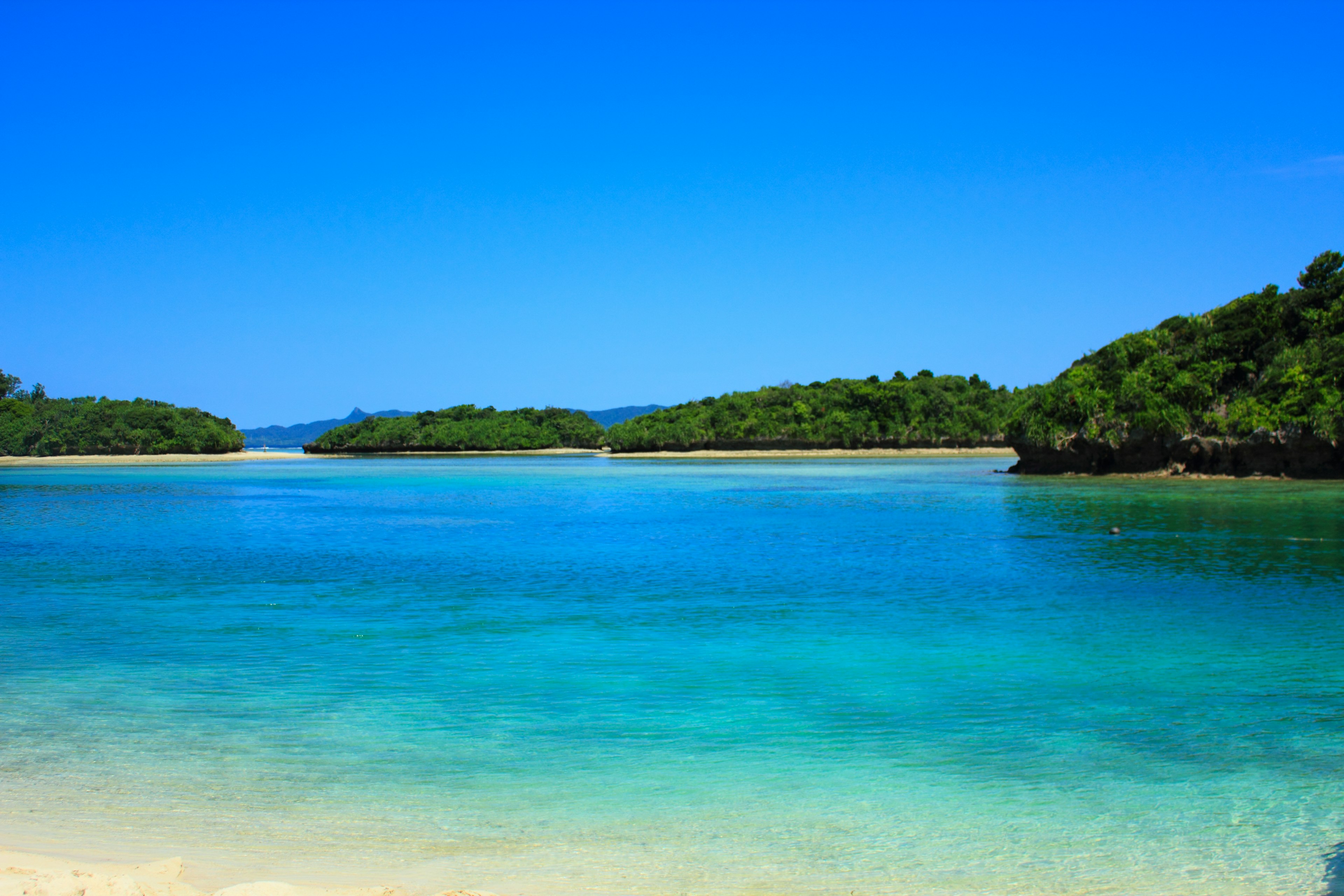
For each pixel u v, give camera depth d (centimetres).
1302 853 930
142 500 6456
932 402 15688
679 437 16688
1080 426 7800
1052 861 915
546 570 2958
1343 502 4928
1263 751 1235
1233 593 2417
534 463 14450
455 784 1128
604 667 1702
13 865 834
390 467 13000
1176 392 7181
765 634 1989
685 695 1518
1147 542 3438
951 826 1003
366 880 852
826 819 1022
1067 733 1316
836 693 1524
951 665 1700
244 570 2988
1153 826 1001
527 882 857
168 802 1062
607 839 968
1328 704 1444
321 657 1789
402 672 1675
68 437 15675
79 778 1139
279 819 1015
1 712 1421
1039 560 3041
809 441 15700
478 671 1680
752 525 4353
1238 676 1614
